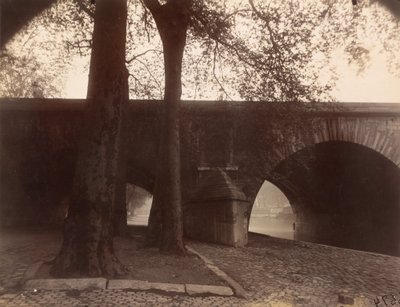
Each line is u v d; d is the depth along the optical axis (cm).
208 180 1592
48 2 1155
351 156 2173
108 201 720
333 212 2691
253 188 1811
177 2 1130
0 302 550
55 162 1892
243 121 1741
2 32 1089
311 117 1650
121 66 745
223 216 1386
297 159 2128
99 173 711
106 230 715
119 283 660
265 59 1451
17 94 1209
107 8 746
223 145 1805
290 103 1509
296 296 723
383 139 2033
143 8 1462
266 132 1684
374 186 2297
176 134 1094
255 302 663
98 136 716
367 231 2422
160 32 1156
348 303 697
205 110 1797
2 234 1420
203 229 1495
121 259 880
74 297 589
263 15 1371
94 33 749
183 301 626
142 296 623
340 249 1423
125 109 1359
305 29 1377
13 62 1141
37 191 1870
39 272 696
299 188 2733
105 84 727
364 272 1004
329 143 2048
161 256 959
